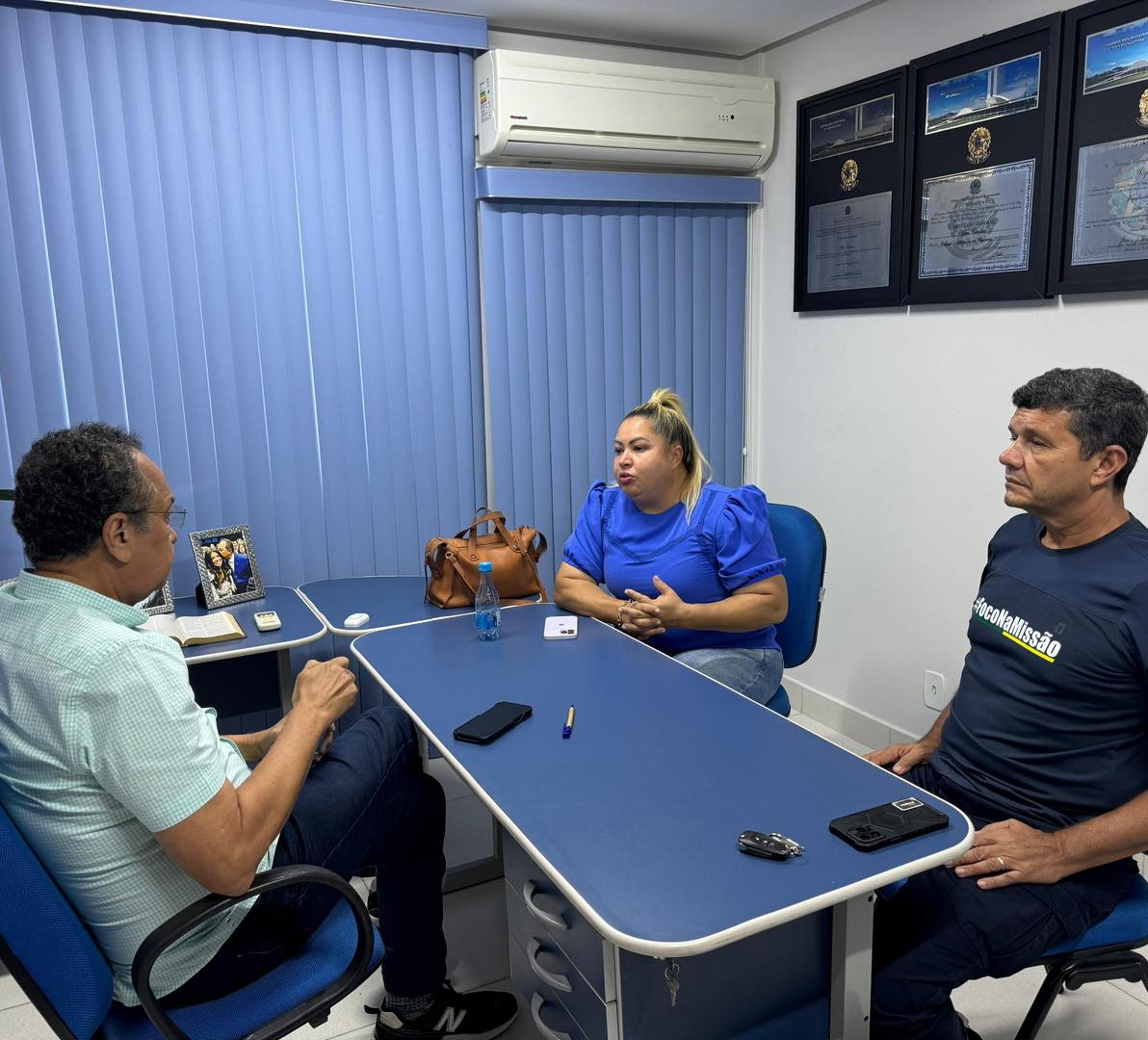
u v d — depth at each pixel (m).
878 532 3.17
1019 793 1.65
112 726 1.19
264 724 2.96
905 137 2.85
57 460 1.24
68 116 2.55
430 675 2.00
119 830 1.25
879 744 3.24
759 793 1.44
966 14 2.65
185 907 1.29
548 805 1.41
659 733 1.67
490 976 2.18
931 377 2.91
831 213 3.18
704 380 3.57
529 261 3.18
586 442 3.39
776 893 1.18
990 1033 1.97
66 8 2.51
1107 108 2.31
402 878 1.82
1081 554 1.62
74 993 1.19
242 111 2.72
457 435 3.16
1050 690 1.60
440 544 2.63
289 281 2.85
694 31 3.19
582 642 2.19
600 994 1.37
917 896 1.56
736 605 2.27
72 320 2.63
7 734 1.24
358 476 3.03
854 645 3.33
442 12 2.89
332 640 2.99
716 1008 1.37
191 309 2.75
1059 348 2.51
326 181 2.85
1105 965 1.51
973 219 2.69
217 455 2.85
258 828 1.29
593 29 3.14
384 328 3.00
